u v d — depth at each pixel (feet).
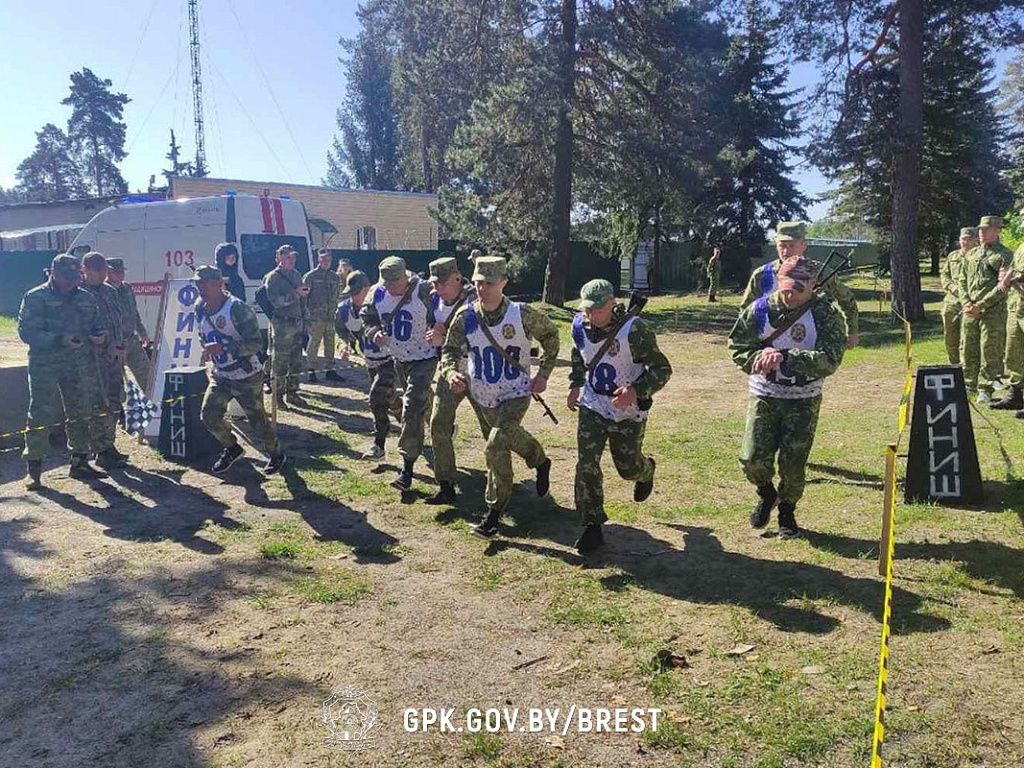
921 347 44.88
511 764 9.84
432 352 21.29
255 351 22.62
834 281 19.57
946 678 11.34
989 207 113.91
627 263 120.26
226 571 16.17
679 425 28.60
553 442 26.99
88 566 16.51
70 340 22.18
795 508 18.26
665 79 69.46
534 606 14.33
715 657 12.26
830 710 10.66
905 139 57.26
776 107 105.70
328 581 15.58
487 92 73.56
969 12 57.98
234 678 12.00
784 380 16.49
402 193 98.53
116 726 10.81
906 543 16.51
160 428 25.71
